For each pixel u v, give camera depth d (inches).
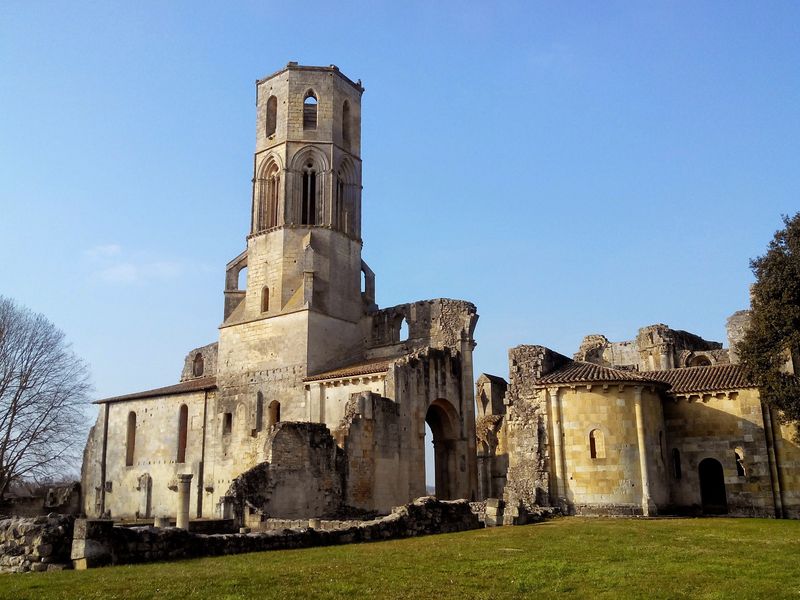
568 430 1690.5
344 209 2645.2
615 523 1409.9
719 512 1774.1
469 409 2311.8
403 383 2102.6
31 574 804.0
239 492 1577.3
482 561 868.0
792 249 1626.5
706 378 1843.0
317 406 2222.0
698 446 1761.8
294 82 2652.6
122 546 877.8
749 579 738.2
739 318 2338.8
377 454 1971.0
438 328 2395.4
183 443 2593.5
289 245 2507.4
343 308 2512.3
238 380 2464.3
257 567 814.5
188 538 941.8
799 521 1472.7
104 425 2815.0
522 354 1801.2
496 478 2628.0
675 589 689.0
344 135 2714.1
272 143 2642.7
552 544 1057.5
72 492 2824.8
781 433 1694.1
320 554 947.3
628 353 2815.0
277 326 2412.6
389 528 1214.3
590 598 650.8
